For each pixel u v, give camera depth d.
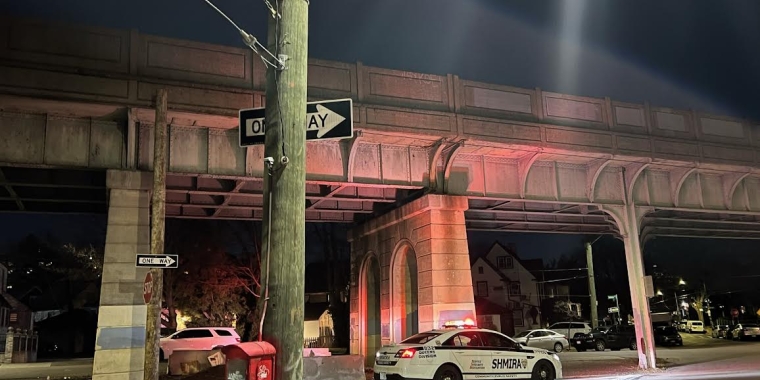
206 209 24.58
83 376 26.22
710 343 48.78
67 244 51.81
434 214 19.75
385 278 23.55
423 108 19.03
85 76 14.96
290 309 5.38
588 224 29.28
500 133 19.98
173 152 16.69
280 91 5.85
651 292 23.22
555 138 21.03
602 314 76.88
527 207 25.52
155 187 12.85
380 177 19.34
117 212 15.40
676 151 23.69
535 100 21.11
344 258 47.69
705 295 71.88
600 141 21.98
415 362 14.66
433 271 19.31
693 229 32.88
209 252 40.00
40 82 14.52
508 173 21.66
